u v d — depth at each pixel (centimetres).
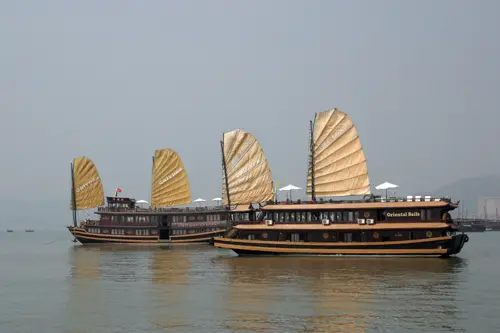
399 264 4444
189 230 7875
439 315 2598
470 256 5391
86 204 8931
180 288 3428
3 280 3978
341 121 5344
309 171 5469
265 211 5350
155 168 8619
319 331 2344
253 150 6262
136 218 8125
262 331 2353
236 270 4228
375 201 5116
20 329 2477
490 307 2758
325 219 5119
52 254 6594
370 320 2512
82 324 2538
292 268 4266
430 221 4878
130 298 3123
